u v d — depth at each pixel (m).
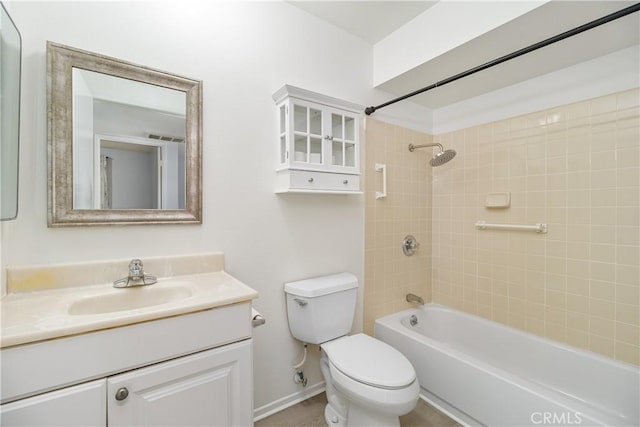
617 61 1.52
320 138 1.59
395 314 2.17
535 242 1.84
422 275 2.38
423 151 2.38
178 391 0.90
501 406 1.34
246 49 1.47
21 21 0.98
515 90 1.94
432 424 1.51
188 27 1.31
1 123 0.83
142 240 1.21
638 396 1.39
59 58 1.03
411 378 1.23
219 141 1.39
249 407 1.04
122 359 0.81
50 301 0.93
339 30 1.85
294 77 1.64
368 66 2.01
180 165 1.29
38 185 1.02
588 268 1.62
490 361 1.98
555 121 1.75
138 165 1.20
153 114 1.23
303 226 1.69
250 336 1.06
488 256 2.09
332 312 1.58
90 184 1.10
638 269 1.46
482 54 1.61
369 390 1.19
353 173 1.71
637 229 1.46
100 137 1.12
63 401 0.72
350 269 1.93
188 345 0.91
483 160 2.12
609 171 1.55
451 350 1.61
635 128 1.46
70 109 1.05
